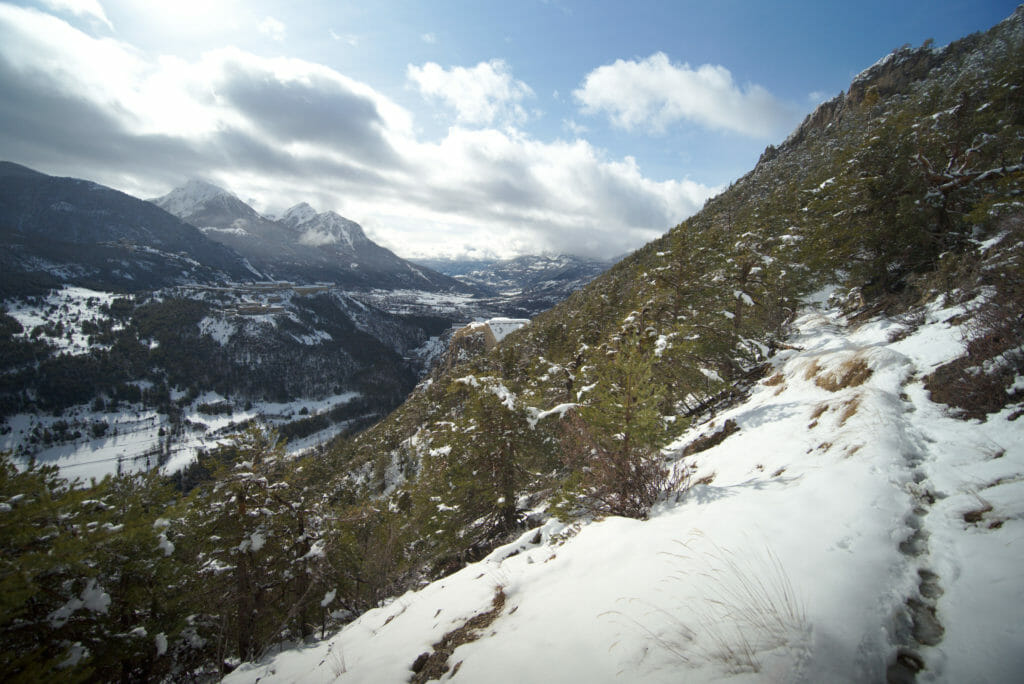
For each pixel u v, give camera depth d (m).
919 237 16.95
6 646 7.59
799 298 22.78
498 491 13.11
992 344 6.01
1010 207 12.66
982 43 61.88
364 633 6.88
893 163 19.22
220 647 11.17
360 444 74.06
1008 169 15.30
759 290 20.12
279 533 12.77
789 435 7.75
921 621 2.63
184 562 12.11
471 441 13.61
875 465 4.78
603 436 7.95
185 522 11.99
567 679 3.05
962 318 8.84
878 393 6.97
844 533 3.68
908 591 2.88
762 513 4.53
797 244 21.61
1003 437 4.41
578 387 15.08
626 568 4.50
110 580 9.48
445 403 34.38
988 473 3.86
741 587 3.31
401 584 13.84
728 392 16.25
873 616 2.70
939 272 13.42
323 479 50.78
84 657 7.72
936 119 21.44
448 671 3.98
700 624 3.05
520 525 12.52
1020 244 8.64
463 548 13.16
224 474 12.16
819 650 2.51
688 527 4.88
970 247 13.42
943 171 17.88
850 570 3.17
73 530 7.64
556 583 4.95
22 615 7.85
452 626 5.05
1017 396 4.97
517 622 4.34
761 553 3.72
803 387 10.91
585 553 5.44
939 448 4.78
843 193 20.62
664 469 7.34
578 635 3.55
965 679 2.13
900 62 81.69
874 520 3.74
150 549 9.84
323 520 13.80
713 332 17.92
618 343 18.06
